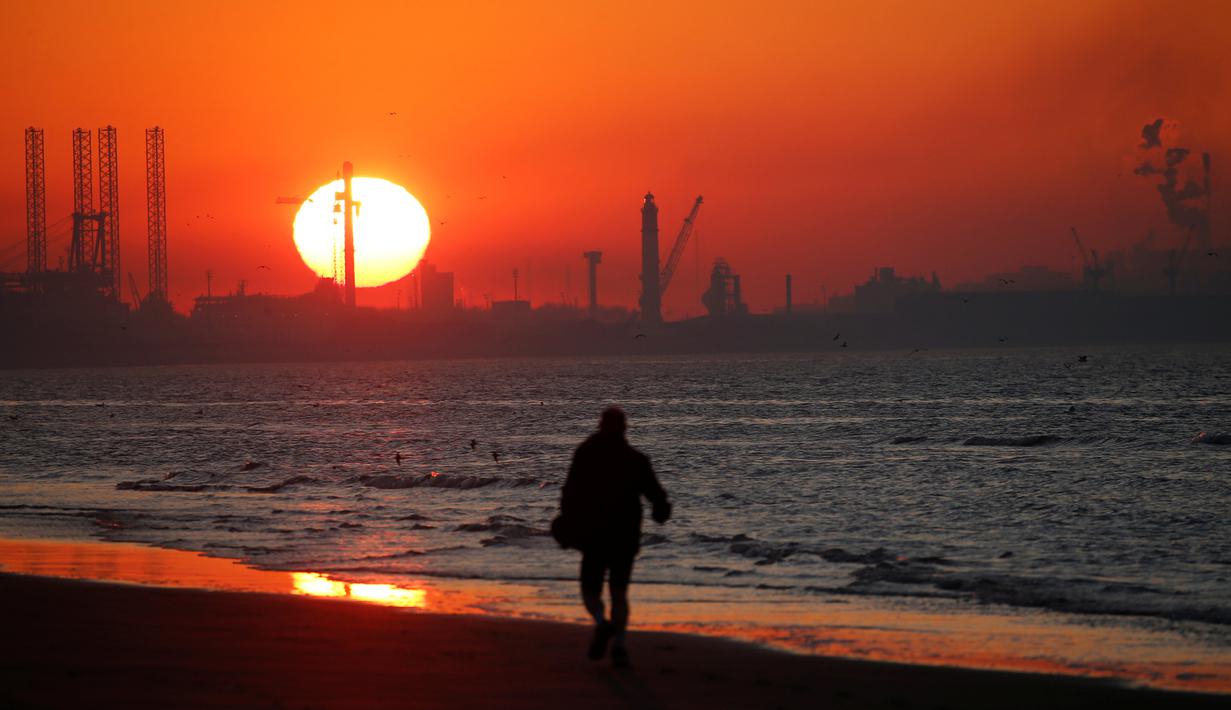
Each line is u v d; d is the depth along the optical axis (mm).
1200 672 45938
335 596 64938
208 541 90125
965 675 42594
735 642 49219
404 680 38750
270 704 34594
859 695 38656
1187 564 77000
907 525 99938
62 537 93500
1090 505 113812
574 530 40844
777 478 149375
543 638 48312
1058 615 58062
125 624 50625
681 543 85688
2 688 36375
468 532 93438
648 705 35938
